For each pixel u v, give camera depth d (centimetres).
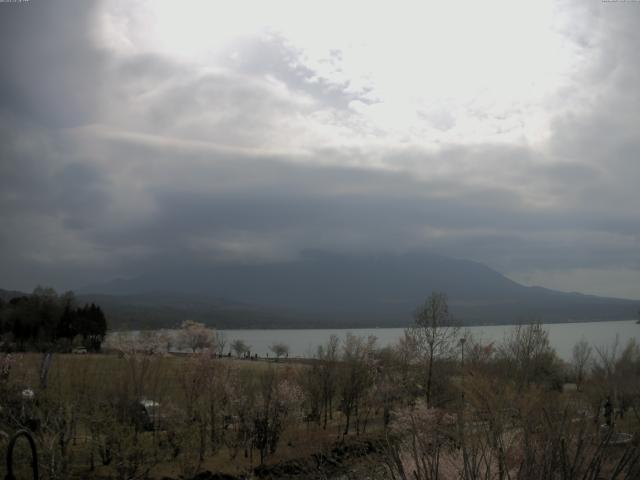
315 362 4800
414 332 4575
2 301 11469
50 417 2658
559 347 9394
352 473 1436
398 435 1598
